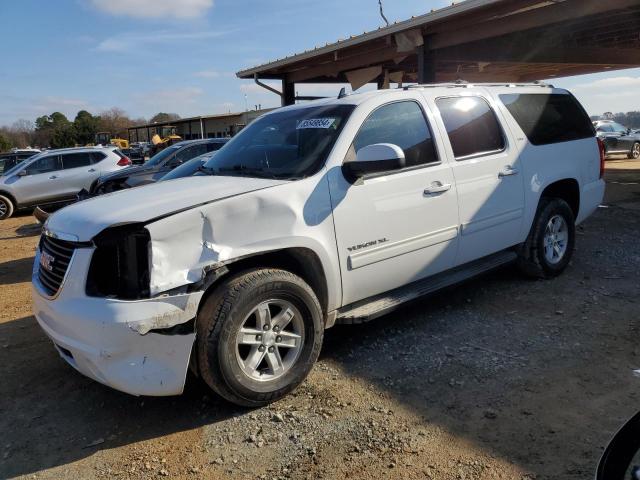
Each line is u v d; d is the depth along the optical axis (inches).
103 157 629.3
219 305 128.3
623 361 153.6
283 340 140.6
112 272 126.6
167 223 123.6
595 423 124.2
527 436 120.7
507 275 235.6
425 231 171.3
